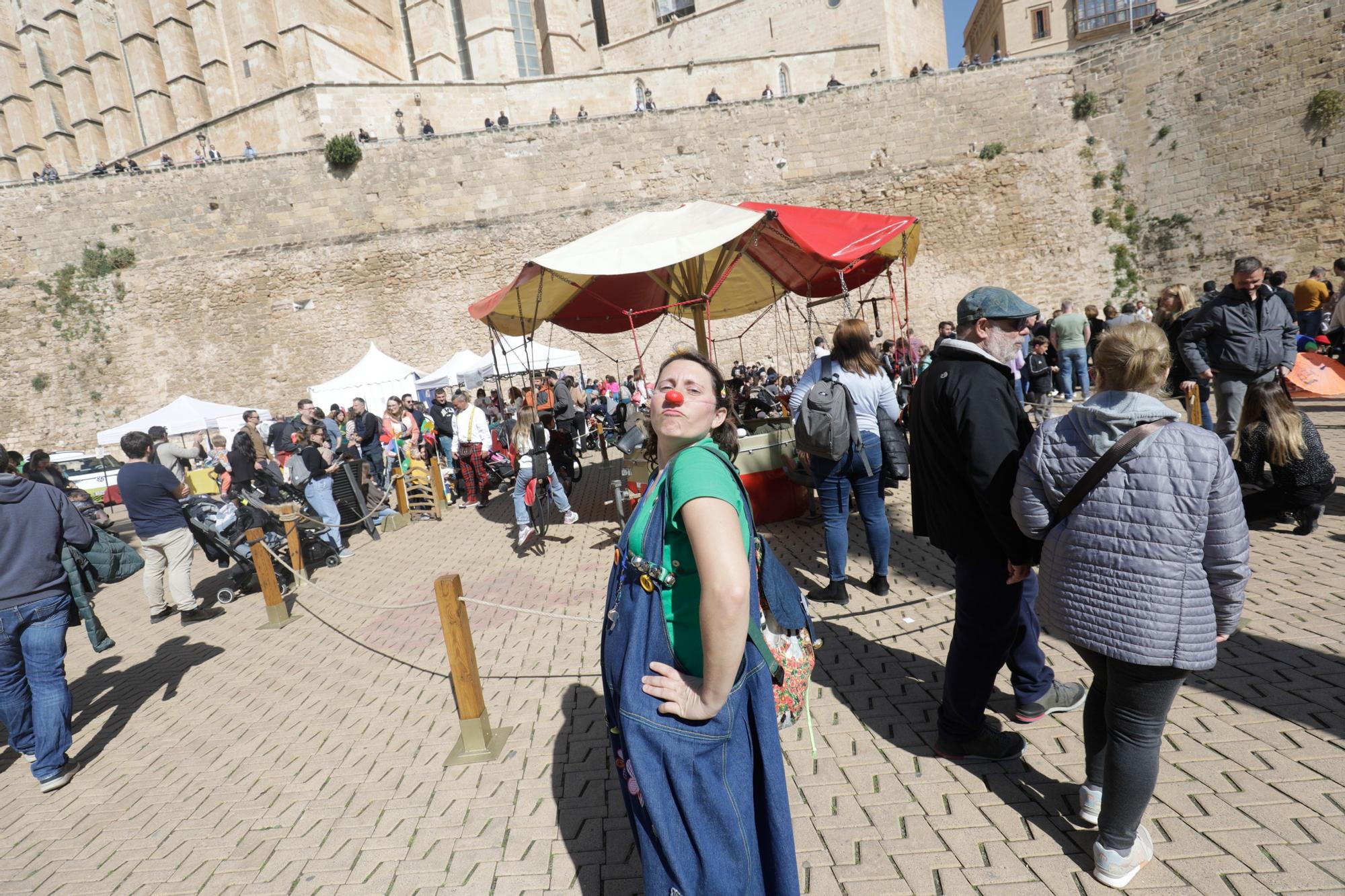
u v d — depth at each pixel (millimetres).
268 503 7008
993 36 39344
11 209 23922
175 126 36906
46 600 3615
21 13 39781
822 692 3275
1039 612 2053
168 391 24656
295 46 31750
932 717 2959
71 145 41156
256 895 2434
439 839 2598
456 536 8383
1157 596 1743
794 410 4453
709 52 36062
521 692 3760
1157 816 2207
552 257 5973
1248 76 20953
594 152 25562
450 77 35000
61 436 24016
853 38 32312
